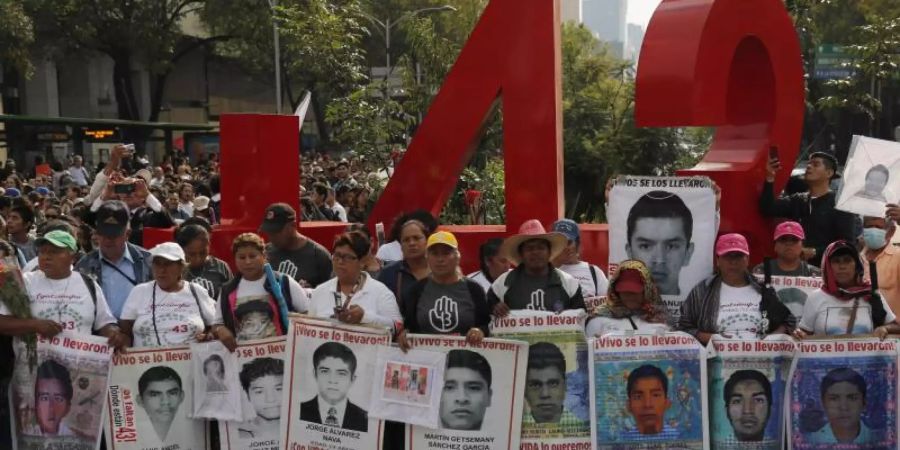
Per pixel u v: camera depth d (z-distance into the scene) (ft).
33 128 106.93
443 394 18.79
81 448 19.79
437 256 18.54
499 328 18.84
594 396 18.45
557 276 19.49
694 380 18.33
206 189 53.62
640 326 18.80
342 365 19.27
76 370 19.66
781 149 26.08
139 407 19.74
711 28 23.76
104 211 21.36
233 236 28.55
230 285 20.08
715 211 21.42
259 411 19.79
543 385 18.76
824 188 24.99
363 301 19.48
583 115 75.15
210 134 146.72
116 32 131.23
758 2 25.09
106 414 19.65
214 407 19.81
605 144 67.36
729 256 18.76
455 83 28.63
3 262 20.18
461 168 29.27
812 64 82.12
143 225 32.55
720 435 18.60
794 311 20.68
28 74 118.73
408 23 59.67
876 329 18.58
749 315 18.84
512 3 27.71
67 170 86.84
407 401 18.92
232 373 19.76
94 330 20.12
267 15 125.70
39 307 19.57
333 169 75.00
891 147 23.38
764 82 26.17
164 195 50.85
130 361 19.67
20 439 20.06
